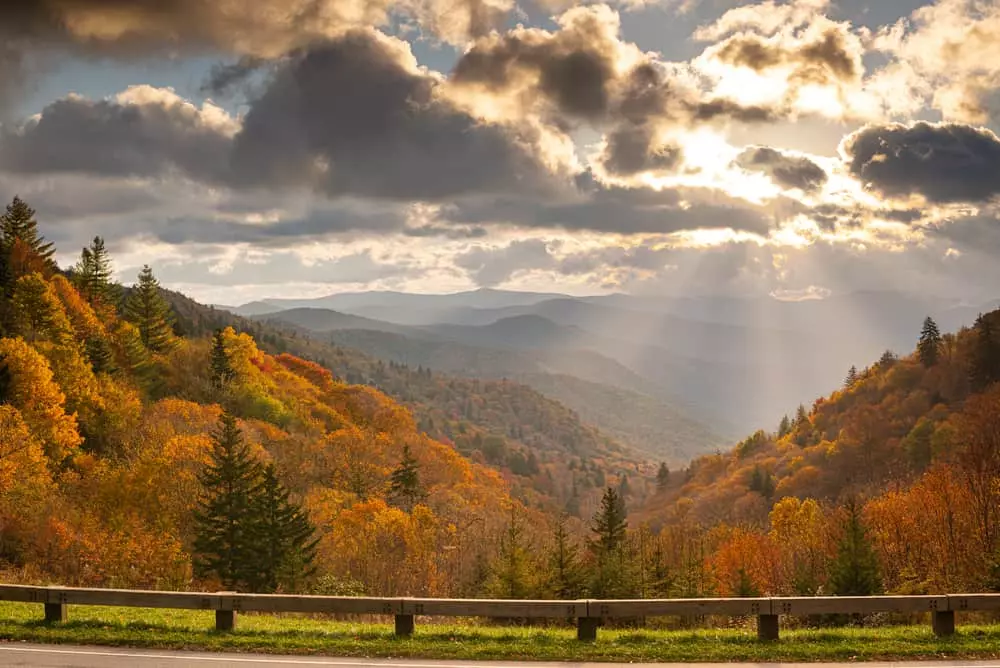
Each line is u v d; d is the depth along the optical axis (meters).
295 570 48.56
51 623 18.81
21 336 75.75
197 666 15.90
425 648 17.36
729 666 16.38
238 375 117.19
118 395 79.88
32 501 49.09
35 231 114.38
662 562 53.06
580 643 17.98
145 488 56.47
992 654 16.97
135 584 43.72
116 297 124.19
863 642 17.78
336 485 90.38
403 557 59.81
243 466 52.53
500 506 110.25
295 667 15.98
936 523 47.00
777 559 60.16
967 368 171.75
